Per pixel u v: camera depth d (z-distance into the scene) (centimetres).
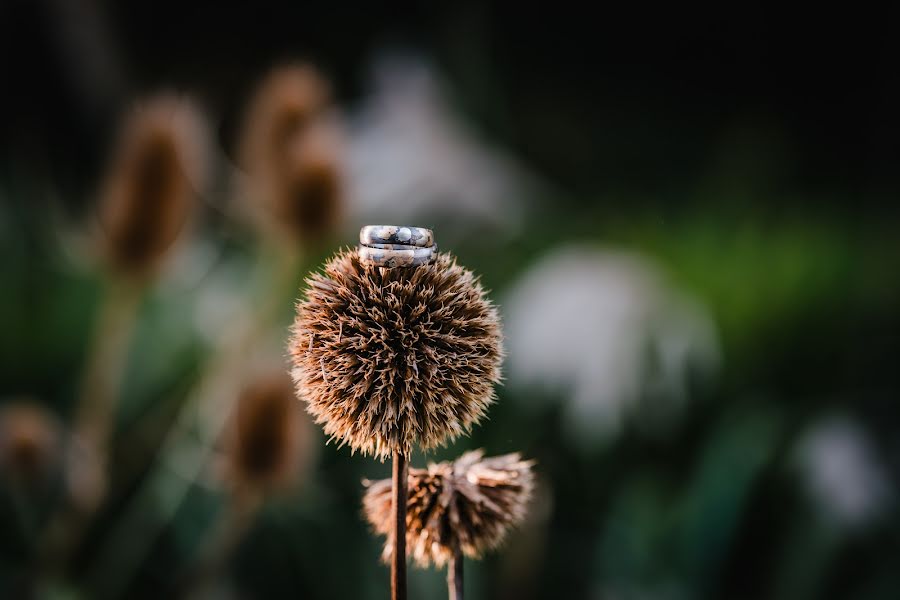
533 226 171
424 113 172
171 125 95
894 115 238
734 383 149
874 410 156
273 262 109
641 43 304
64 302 135
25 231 136
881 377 161
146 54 264
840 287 160
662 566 130
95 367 98
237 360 96
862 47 279
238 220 129
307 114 100
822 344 156
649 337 139
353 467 123
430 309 38
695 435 144
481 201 166
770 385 153
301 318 39
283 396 90
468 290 39
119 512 117
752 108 299
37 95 203
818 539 135
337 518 122
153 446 120
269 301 98
